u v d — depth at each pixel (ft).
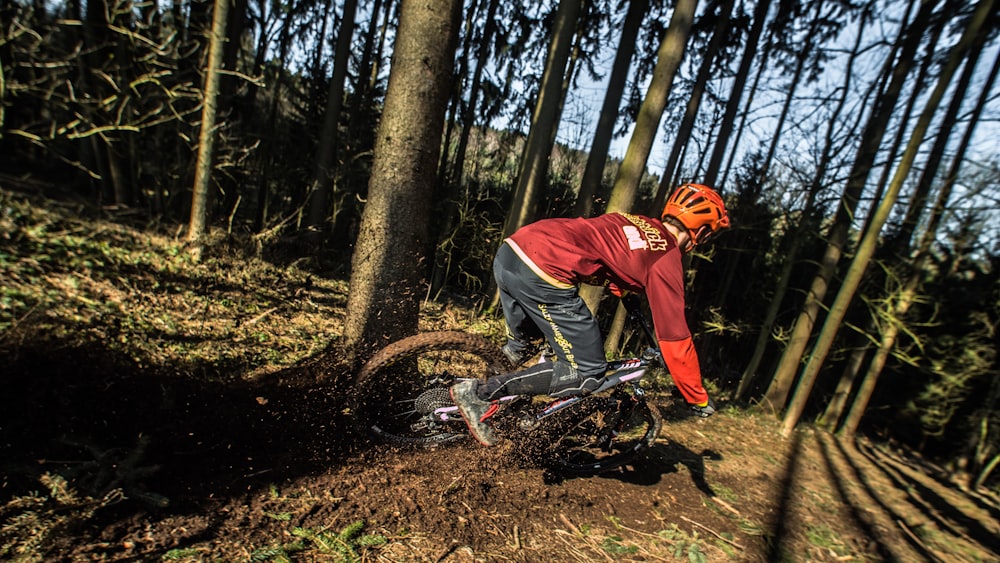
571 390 8.50
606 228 8.18
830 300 25.82
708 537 9.94
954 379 22.74
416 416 9.61
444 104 9.56
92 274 15.83
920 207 20.72
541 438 10.00
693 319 27.09
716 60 29.14
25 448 6.97
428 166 9.64
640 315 9.53
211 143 20.94
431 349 8.71
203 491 7.16
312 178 32.50
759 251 26.81
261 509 7.16
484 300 24.63
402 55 9.10
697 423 17.08
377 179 9.48
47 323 10.23
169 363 10.34
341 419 9.16
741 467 14.05
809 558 10.23
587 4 32.19
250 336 13.64
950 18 18.24
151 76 21.79
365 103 37.14
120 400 8.47
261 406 9.17
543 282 7.80
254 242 24.79
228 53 29.50
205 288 17.33
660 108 12.13
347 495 7.97
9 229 17.61
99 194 31.24
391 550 7.13
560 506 9.53
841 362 26.40
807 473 15.19
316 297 20.54
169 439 7.91
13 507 5.99
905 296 20.26
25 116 28.71
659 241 8.18
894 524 13.02
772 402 21.54
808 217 22.63
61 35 24.71
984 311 22.48
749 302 28.68
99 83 26.16
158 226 25.49
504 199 35.19
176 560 5.93
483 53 33.96
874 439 24.81
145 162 29.86
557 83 22.33
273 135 32.60
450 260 26.35
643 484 11.39
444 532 7.80
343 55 29.32
